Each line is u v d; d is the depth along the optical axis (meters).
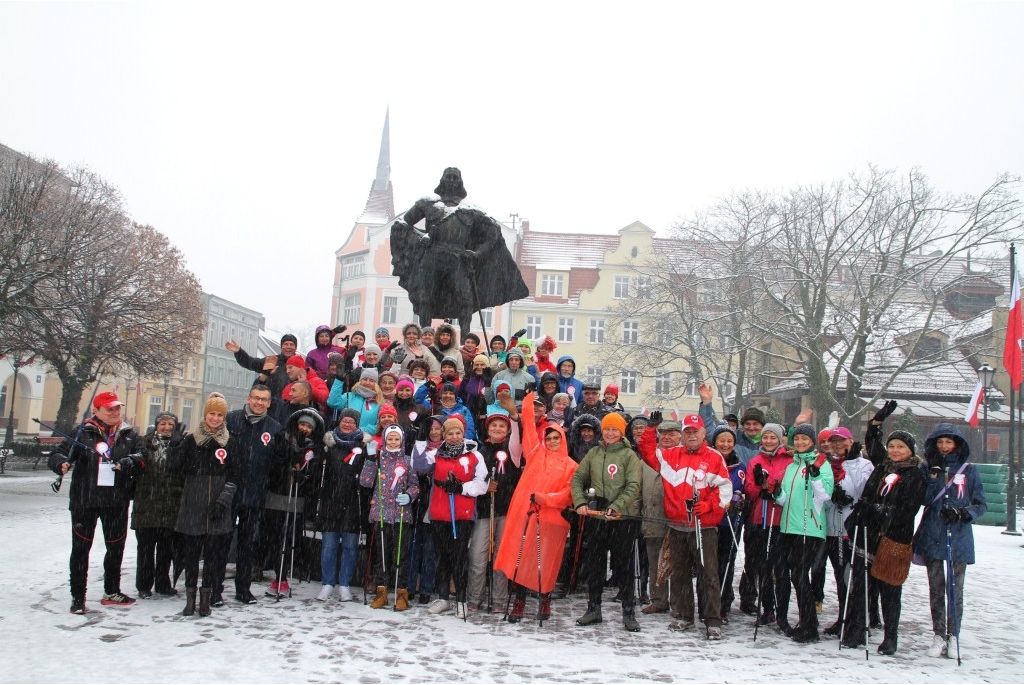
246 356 10.69
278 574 9.01
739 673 6.75
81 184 33.16
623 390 59.47
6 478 29.53
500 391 9.01
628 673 6.57
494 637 7.59
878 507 7.83
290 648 6.85
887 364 40.19
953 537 7.95
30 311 28.08
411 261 12.53
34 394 50.16
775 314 40.88
